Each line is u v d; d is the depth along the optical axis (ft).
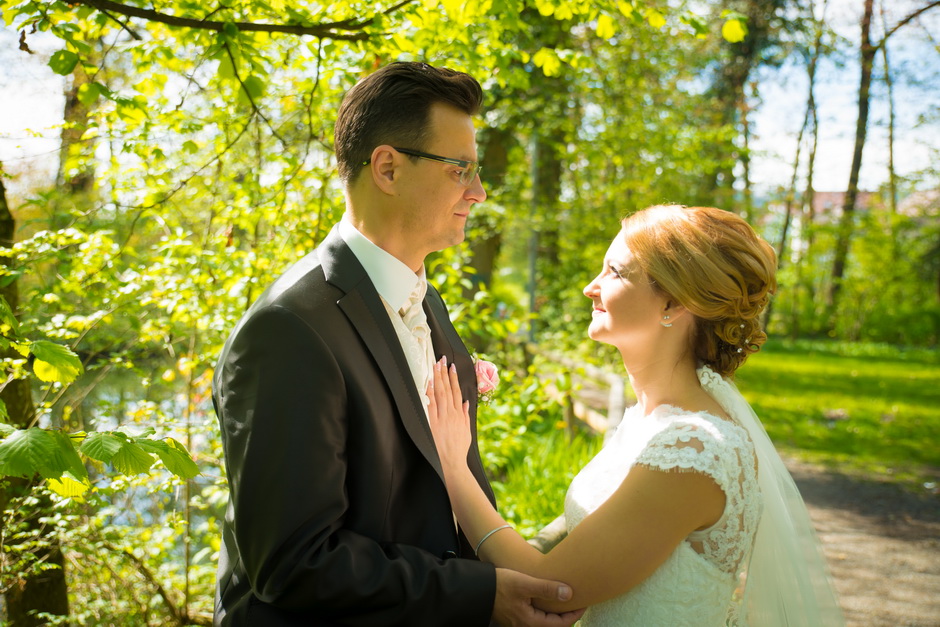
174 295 9.19
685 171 32.01
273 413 4.44
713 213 5.73
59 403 10.16
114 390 12.26
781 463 6.19
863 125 69.97
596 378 21.86
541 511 13.17
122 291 8.79
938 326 68.28
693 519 5.02
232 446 4.57
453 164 5.17
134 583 10.34
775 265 5.76
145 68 9.16
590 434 20.51
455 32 9.32
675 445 5.11
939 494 20.48
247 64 8.79
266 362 4.56
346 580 4.28
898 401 35.50
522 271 64.44
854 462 23.89
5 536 8.22
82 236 8.71
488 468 12.70
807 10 58.80
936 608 13.42
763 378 42.60
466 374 6.34
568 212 30.73
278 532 4.30
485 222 24.54
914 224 68.64
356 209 5.41
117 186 9.91
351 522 4.76
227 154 10.80
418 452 5.17
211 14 7.86
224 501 9.93
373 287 5.21
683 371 5.79
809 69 65.10
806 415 31.32
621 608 5.23
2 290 8.73
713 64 55.26
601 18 9.40
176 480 8.41
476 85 5.32
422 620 4.52
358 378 4.81
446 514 5.15
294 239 9.92
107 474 8.16
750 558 5.69
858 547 16.43
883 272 69.51
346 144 5.37
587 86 24.30
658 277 5.50
